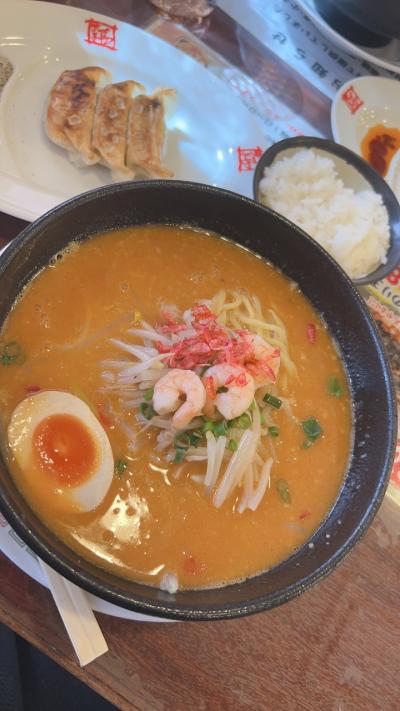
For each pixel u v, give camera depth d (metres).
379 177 0.40
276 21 0.45
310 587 0.26
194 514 0.29
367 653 0.32
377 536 0.34
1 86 0.37
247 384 0.28
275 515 0.30
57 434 0.28
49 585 0.27
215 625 0.30
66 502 0.27
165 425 0.29
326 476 0.31
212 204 0.32
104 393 0.29
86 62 0.39
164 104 0.39
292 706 0.30
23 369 0.29
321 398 0.33
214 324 0.30
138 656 0.29
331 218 0.38
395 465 0.36
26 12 0.38
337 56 0.46
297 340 0.34
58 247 0.30
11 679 0.34
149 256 0.33
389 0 0.41
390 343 0.40
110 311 0.31
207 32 0.43
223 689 0.30
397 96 0.46
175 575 0.27
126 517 0.28
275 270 0.34
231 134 0.40
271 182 0.38
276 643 0.31
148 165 0.37
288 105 0.44
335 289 0.33
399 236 0.39
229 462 0.29
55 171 0.37
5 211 0.33
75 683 0.35
